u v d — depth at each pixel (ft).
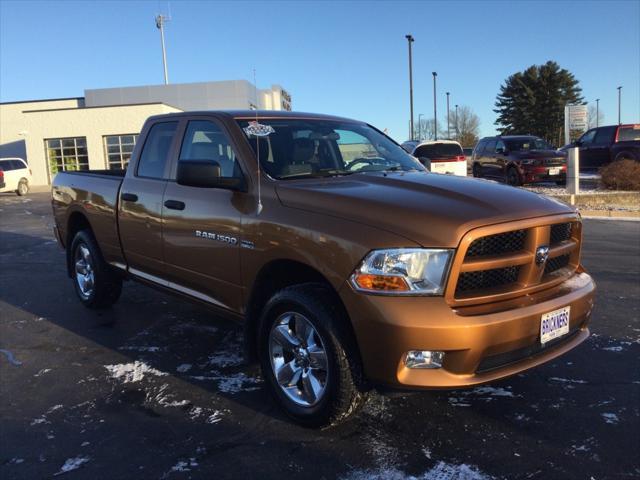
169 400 12.25
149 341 16.05
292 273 11.39
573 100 231.30
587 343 15.34
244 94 154.30
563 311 10.34
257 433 10.77
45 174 110.32
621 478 9.14
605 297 19.85
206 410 11.75
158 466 9.69
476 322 9.04
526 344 9.87
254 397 12.34
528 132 235.61
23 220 49.93
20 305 20.06
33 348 15.65
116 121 108.58
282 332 11.05
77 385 13.14
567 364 13.92
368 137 15.28
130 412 11.72
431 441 10.37
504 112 245.24
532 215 10.13
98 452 10.18
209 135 13.67
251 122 13.35
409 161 14.93
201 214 12.80
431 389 9.15
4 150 148.87
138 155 16.02
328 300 10.11
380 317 9.07
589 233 34.37
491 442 10.31
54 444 10.48
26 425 11.22
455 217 9.40
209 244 12.64
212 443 10.43
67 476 9.43
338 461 9.75
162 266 14.61
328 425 10.44
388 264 9.14
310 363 10.54
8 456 10.07
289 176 12.11
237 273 11.98
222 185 12.01
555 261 11.19
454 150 57.52
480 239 9.45
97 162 109.50
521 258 9.91
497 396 12.21
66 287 22.75
